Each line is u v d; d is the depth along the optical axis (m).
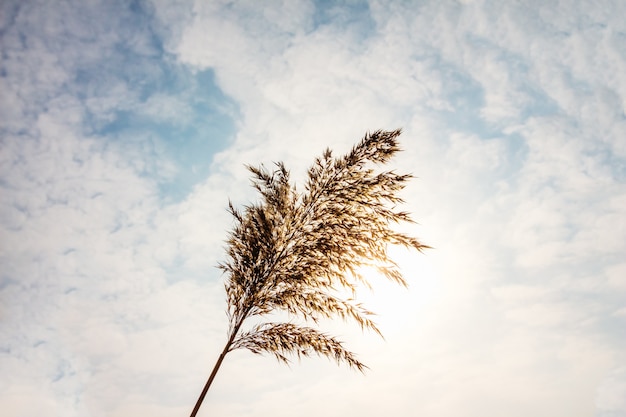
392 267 4.06
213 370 3.53
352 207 4.21
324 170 4.48
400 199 4.25
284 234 4.16
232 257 4.12
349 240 4.05
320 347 3.71
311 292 3.98
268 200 4.36
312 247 4.05
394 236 4.07
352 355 3.73
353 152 4.51
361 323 3.88
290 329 3.79
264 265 4.07
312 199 4.33
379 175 4.30
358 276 4.07
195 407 3.28
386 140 4.52
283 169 4.52
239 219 4.32
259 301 3.91
